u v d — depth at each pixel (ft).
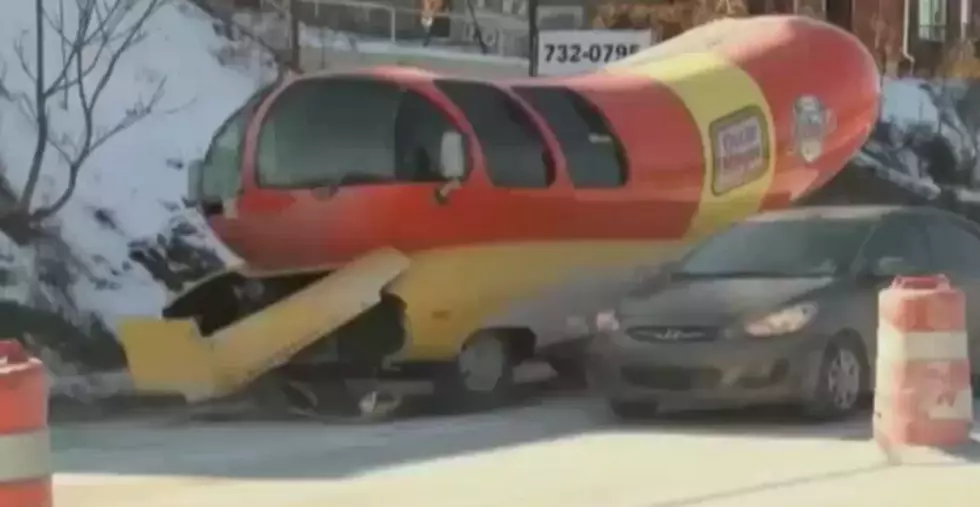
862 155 71.26
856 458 34.19
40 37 56.54
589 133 49.75
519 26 68.39
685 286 41.75
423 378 45.34
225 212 47.50
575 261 48.78
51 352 54.13
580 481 32.12
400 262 44.42
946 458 33.45
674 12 73.41
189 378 43.45
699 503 29.22
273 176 46.50
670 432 39.58
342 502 30.32
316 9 62.23
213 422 44.50
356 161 45.44
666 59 57.36
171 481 33.35
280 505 30.07
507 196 46.21
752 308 39.65
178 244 57.26
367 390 45.32
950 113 75.92
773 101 57.52
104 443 39.93
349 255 45.75
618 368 40.63
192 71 59.26
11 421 23.89
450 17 66.13
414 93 45.39
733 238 44.21
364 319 44.86
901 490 30.09
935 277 35.04
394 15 64.80
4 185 55.42
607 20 72.64
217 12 60.23
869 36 81.00
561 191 47.93
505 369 47.24
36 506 24.07
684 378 39.65
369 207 44.75
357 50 63.16
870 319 40.98
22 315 54.34
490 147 46.06
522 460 35.40
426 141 45.06
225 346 43.39
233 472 34.53
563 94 50.14
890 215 43.86
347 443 39.29
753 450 35.78
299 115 46.42
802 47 60.29
